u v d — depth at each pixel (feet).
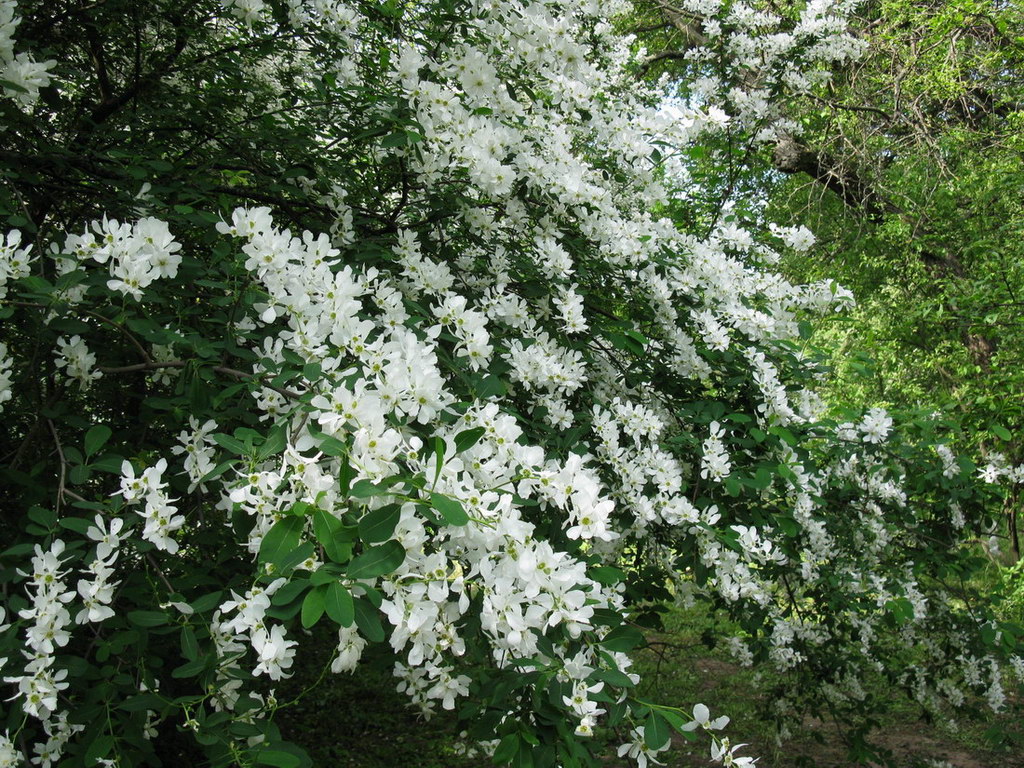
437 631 5.16
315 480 4.74
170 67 10.97
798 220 28.58
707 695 20.18
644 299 10.77
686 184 15.99
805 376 11.21
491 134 8.80
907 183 25.26
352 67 10.25
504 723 5.14
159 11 10.27
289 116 10.93
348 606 4.21
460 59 9.77
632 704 5.15
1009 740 14.05
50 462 7.95
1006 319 18.57
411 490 4.56
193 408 6.49
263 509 4.87
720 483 9.95
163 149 10.38
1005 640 13.29
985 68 23.72
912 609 12.00
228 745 5.61
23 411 8.30
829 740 17.90
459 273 10.11
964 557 14.67
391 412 5.28
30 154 8.36
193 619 6.31
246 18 9.60
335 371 5.80
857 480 13.43
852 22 24.93
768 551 9.43
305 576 4.61
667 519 8.85
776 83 17.06
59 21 10.02
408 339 5.61
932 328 23.61
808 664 14.82
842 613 13.65
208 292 8.13
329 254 6.41
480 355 7.03
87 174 9.04
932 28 23.15
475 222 9.84
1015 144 21.84
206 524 7.43
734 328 11.08
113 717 6.12
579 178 10.14
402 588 4.73
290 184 9.78
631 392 10.81
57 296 6.06
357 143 9.97
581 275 10.09
